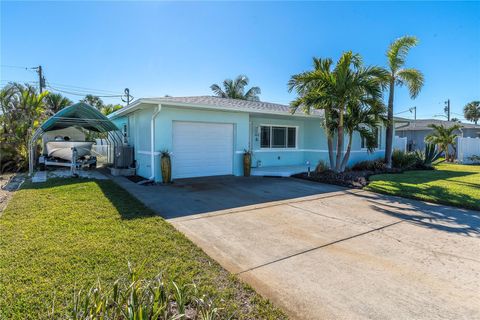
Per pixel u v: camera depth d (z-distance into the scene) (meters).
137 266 3.25
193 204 6.45
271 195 7.59
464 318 2.51
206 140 10.35
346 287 3.00
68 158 12.76
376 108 10.17
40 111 13.95
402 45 12.02
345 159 11.22
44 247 3.71
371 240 4.39
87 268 3.17
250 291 2.87
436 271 3.38
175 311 2.39
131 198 6.71
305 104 9.82
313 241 4.31
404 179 10.38
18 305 2.48
